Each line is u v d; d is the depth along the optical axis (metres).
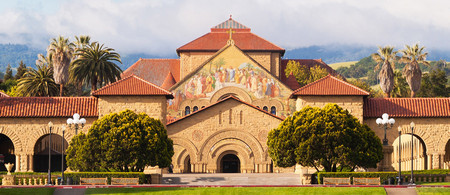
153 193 54.16
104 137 68.25
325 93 79.56
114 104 78.06
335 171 70.31
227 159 87.19
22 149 77.94
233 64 105.94
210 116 86.50
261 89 105.38
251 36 121.62
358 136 69.12
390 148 72.19
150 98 78.25
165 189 55.81
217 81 105.62
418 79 114.44
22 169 77.88
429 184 63.75
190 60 118.25
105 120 69.62
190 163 86.31
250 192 54.53
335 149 67.94
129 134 68.38
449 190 54.31
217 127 86.38
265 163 85.50
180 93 105.38
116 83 79.62
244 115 86.31
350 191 54.28
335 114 69.75
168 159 71.56
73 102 79.38
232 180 70.44
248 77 105.50
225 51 106.31
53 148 96.81
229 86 105.44
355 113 79.50
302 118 70.75
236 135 86.00
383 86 113.69
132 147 67.56
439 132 80.06
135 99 78.31
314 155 68.62
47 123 78.25
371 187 56.06
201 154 86.06
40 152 89.88
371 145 70.00
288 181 69.56
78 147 68.88
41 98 79.94
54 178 66.50
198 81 105.62
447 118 80.00
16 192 53.72
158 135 70.31
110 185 58.44
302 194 53.62
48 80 110.25
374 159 69.25
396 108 80.69
